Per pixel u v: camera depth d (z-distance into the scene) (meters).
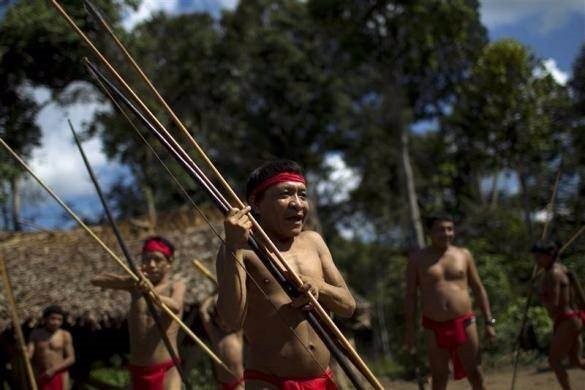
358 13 18.84
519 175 16.45
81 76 14.20
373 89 28.47
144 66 22.92
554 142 16.22
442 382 6.26
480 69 16.52
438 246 6.36
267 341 3.23
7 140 15.72
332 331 3.02
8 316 10.49
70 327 11.42
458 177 21.56
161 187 22.48
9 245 13.76
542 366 10.39
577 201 13.83
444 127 18.98
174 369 5.81
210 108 27.67
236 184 27.72
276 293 3.24
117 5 13.45
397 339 15.52
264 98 28.44
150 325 5.77
